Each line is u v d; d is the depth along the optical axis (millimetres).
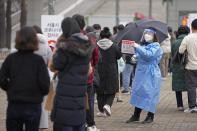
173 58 17109
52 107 10047
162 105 18906
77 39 9773
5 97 21062
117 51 15742
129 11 75938
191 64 16625
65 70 9742
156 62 14422
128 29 16203
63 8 66188
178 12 53000
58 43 9711
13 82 9016
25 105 8984
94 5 73500
